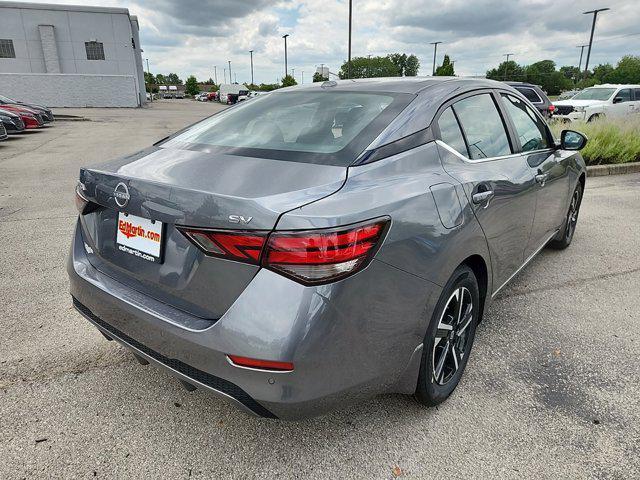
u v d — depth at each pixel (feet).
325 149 6.96
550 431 7.51
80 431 7.36
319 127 7.67
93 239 7.63
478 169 8.45
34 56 125.18
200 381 6.08
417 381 7.24
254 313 5.49
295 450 7.08
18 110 60.18
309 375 5.57
